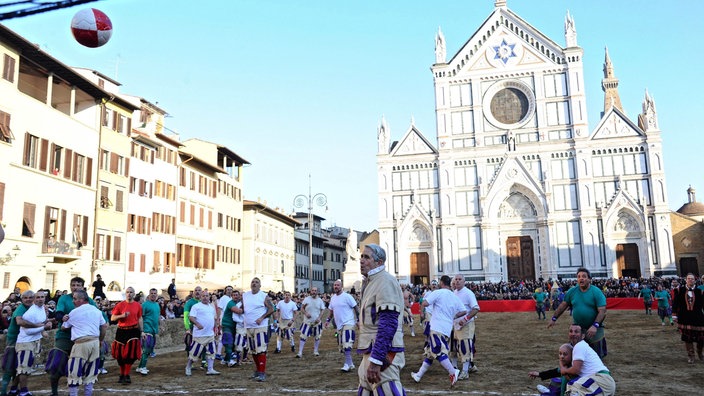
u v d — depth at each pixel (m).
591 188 69.06
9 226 33.84
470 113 74.44
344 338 17.91
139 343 16.11
